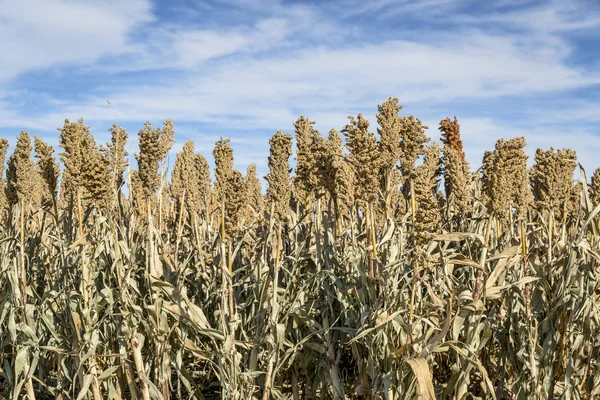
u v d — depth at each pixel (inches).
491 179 80.5
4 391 91.7
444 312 83.4
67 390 90.4
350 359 94.4
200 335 88.7
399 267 80.6
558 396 89.1
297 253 88.3
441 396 82.2
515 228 104.0
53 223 111.9
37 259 102.2
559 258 86.7
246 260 100.1
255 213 109.3
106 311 81.4
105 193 87.5
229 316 84.3
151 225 83.3
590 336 85.6
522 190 90.5
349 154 81.4
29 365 87.7
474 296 78.5
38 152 94.0
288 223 100.3
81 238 82.8
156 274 83.7
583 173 86.4
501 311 88.0
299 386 95.7
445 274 85.0
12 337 83.1
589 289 84.7
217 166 92.7
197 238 95.2
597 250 87.0
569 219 101.0
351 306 83.4
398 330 78.4
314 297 89.2
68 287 85.0
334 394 84.7
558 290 84.3
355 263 83.0
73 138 87.1
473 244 96.3
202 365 106.1
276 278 82.8
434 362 90.9
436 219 77.8
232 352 81.7
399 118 82.6
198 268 97.7
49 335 89.7
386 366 78.4
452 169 102.7
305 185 98.9
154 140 93.0
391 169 83.0
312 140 98.7
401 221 85.9
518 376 84.5
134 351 81.4
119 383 87.2
